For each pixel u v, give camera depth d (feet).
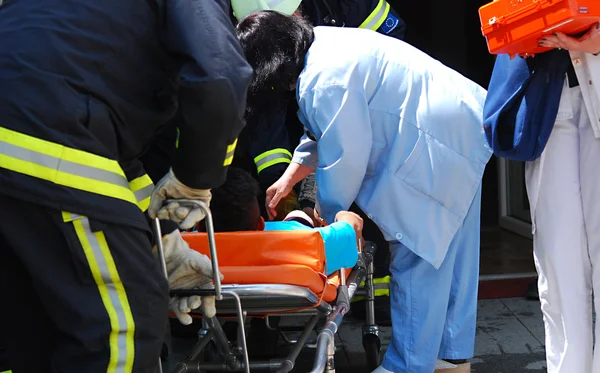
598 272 19.21
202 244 17.26
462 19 58.18
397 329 22.16
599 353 19.17
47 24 12.64
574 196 19.17
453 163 21.34
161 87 13.33
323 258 17.43
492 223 45.75
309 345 25.73
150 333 12.69
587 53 17.85
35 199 12.14
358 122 20.44
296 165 23.81
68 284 12.38
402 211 21.22
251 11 25.55
